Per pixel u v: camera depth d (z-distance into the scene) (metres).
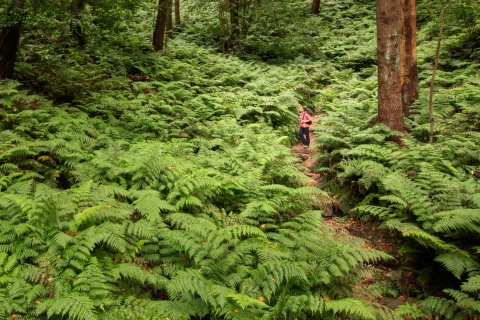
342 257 4.92
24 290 3.65
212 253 4.45
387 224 5.80
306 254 4.99
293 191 6.75
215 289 3.96
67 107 8.78
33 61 10.94
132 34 20.20
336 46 20.56
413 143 8.11
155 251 4.78
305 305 4.12
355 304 4.10
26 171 5.82
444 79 12.45
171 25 23.19
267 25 20.50
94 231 4.39
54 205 4.45
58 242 4.05
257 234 5.40
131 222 4.79
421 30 18.42
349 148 9.00
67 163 6.32
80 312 3.40
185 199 5.62
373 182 7.53
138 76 13.12
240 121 11.27
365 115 10.65
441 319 4.84
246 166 7.47
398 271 5.78
